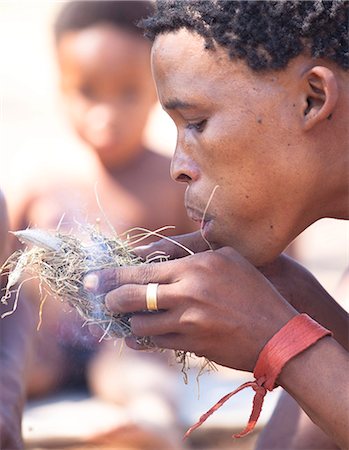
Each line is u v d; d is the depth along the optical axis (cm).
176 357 294
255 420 266
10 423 326
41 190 521
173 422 488
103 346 496
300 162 269
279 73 264
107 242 291
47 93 1088
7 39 1295
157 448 479
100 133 538
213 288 259
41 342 475
